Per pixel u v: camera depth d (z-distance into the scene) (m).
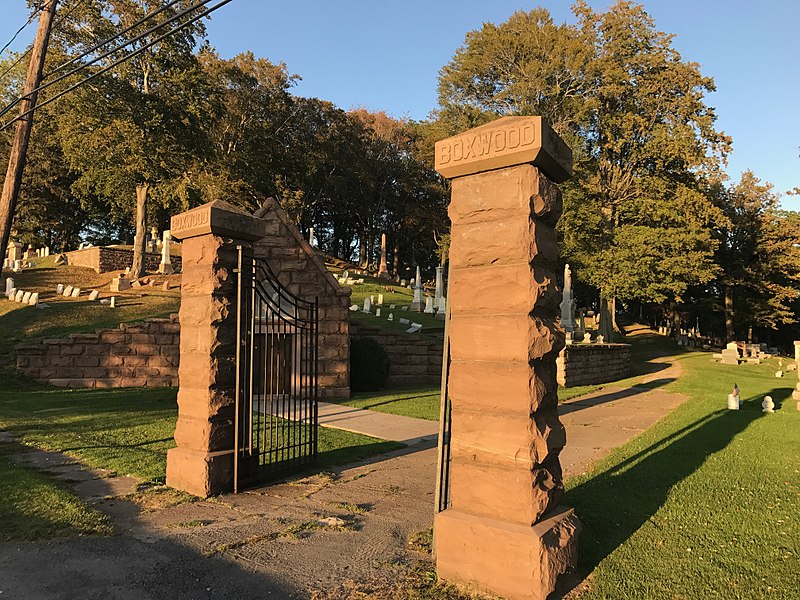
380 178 58.69
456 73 42.81
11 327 17.84
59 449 7.77
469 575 3.64
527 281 3.72
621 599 3.42
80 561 4.11
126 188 31.72
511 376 3.72
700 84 32.16
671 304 47.81
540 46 37.78
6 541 4.42
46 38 11.94
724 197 44.59
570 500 5.55
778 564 3.94
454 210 4.11
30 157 40.88
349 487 6.40
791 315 45.59
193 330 6.39
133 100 26.58
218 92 34.34
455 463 3.92
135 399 13.11
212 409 6.17
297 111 48.72
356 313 24.86
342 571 3.98
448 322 4.18
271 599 3.55
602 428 10.59
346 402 13.74
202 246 6.41
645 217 32.97
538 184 3.82
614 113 34.03
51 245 53.81
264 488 6.35
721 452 7.87
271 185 48.00
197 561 4.15
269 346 14.21
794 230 40.88
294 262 14.91
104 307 20.48
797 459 7.41
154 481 6.37
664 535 4.53
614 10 33.31
